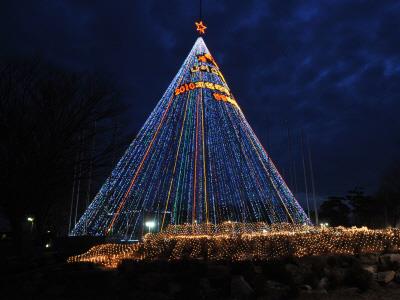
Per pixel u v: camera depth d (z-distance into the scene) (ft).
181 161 61.21
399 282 31.04
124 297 27.20
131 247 40.14
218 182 60.13
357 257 35.86
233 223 56.80
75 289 29.04
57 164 36.65
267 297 26.86
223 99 65.46
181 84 65.77
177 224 58.90
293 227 56.54
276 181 61.62
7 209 36.83
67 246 48.16
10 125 33.73
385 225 138.82
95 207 55.42
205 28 74.69
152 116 63.93
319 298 27.27
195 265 30.58
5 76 34.94
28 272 32.99
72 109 37.45
